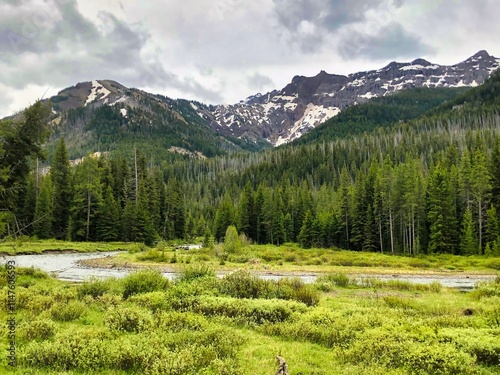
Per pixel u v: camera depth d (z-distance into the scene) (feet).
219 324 46.01
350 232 267.39
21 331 38.32
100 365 31.68
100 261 154.30
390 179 244.63
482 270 149.38
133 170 333.42
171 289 63.87
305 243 267.18
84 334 37.99
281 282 80.33
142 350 33.73
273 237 301.02
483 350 36.09
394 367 33.22
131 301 59.41
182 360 30.94
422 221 233.55
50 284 79.71
